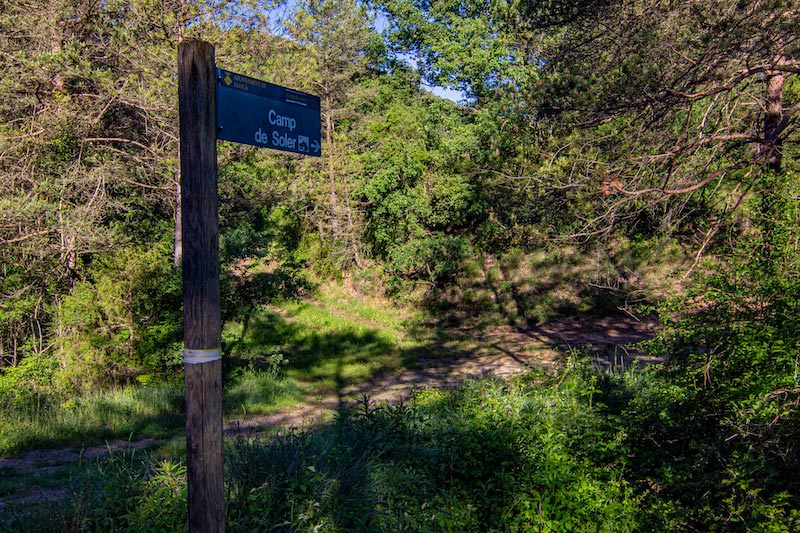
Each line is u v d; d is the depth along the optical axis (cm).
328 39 2575
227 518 433
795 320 563
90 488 479
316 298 2369
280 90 327
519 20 1143
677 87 828
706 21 784
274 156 2016
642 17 873
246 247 1498
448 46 2517
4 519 489
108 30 1619
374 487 525
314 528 443
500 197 1170
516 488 584
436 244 2288
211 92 285
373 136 2397
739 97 973
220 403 290
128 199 1700
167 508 452
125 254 1373
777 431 518
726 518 523
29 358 1359
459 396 834
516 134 1059
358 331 2081
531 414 700
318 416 1203
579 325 2044
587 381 823
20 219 1401
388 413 696
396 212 2309
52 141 1582
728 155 1022
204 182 283
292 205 2234
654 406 671
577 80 878
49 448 959
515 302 2205
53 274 1471
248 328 2047
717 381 614
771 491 528
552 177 902
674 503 571
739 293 617
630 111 855
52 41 1688
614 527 564
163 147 1614
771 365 559
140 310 1348
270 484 477
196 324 283
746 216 736
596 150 905
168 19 1353
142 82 1499
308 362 1764
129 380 1352
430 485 583
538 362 1670
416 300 2323
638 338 1845
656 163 891
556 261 2262
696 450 600
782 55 794
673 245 1962
